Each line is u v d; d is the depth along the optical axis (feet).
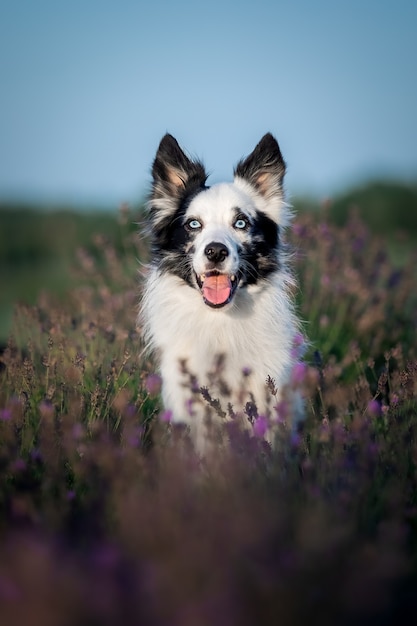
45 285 73.05
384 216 114.01
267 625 11.41
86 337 29.84
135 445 16.89
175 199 27.09
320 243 37.88
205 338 24.76
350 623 11.78
